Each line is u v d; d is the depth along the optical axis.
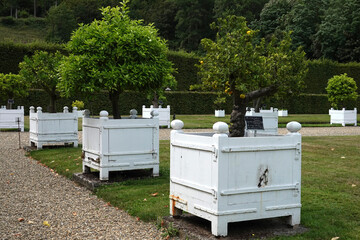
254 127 5.21
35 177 7.76
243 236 4.08
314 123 23.41
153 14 62.28
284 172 4.25
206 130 17.58
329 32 45.19
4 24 76.31
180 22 56.41
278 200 4.23
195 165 4.24
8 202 5.89
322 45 45.72
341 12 45.62
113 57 7.05
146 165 7.06
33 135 11.48
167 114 19.86
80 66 6.92
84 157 7.43
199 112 31.22
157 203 5.46
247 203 4.05
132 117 8.06
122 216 5.16
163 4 63.09
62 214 5.28
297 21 47.50
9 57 27.08
